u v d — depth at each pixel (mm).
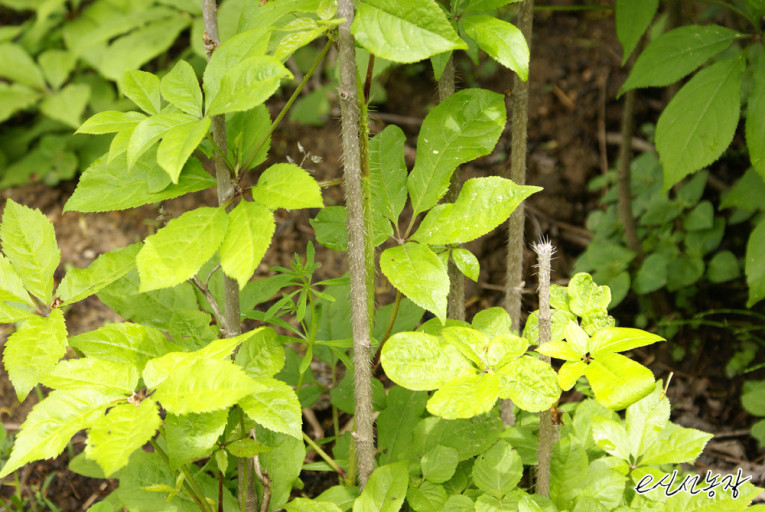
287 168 1166
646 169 1729
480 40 1189
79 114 2035
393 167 1262
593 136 1935
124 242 1874
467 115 1250
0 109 2031
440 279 1199
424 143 1250
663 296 1590
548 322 1187
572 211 1823
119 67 1914
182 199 1986
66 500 1438
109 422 1132
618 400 1130
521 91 1298
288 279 1300
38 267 1209
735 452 1457
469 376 1179
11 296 1201
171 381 1144
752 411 1442
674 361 1560
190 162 1209
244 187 1203
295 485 1352
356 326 1225
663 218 1610
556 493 1262
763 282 1399
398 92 2156
